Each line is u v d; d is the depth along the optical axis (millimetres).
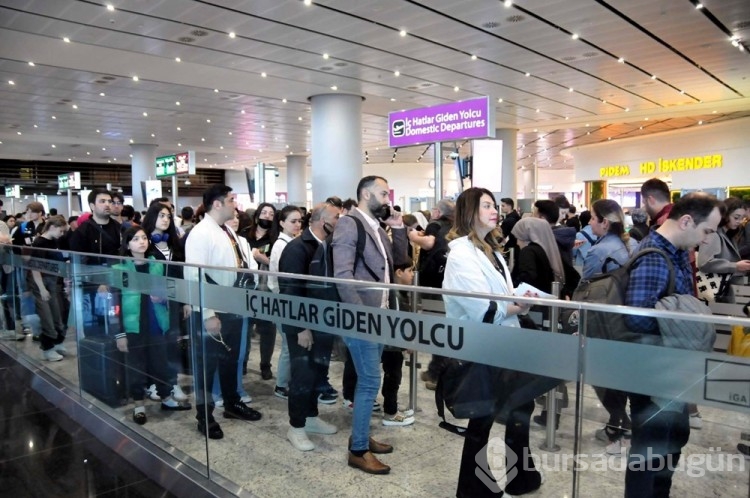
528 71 12438
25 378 4594
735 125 18469
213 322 2719
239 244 3648
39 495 2773
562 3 8219
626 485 1538
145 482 2887
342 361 2260
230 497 2529
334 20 8875
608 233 3016
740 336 1318
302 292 2379
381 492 2145
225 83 13250
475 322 1828
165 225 4047
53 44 9891
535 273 3393
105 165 32375
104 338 3584
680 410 1430
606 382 1557
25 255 4836
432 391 1977
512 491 1778
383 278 2787
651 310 1465
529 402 1723
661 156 21625
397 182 33438
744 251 4223
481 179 5906
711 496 1381
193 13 8453
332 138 14773
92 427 3576
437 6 8281
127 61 11117
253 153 28266
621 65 11922
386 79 13086
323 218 3445
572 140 24062
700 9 8586
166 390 3029
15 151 25156
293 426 2418
